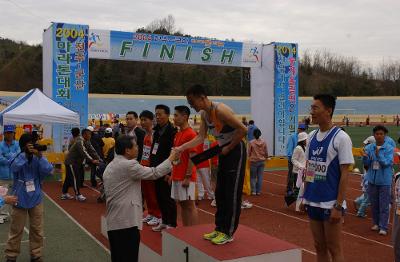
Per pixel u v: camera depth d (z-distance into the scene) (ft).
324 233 15.42
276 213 34.42
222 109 15.52
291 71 64.28
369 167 28.14
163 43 57.47
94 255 22.75
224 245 16.22
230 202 16.21
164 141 22.26
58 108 42.27
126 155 16.24
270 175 57.57
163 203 22.43
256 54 63.98
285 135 64.03
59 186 46.60
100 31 54.13
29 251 22.53
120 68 242.99
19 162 20.22
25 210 20.62
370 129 168.96
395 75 314.96
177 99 172.14
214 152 16.08
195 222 21.58
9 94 140.36
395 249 17.72
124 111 165.17
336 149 14.61
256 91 66.44
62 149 51.88
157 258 19.33
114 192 15.88
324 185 14.83
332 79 318.45
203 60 60.03
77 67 52.37
